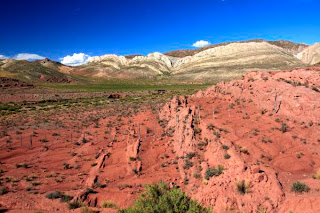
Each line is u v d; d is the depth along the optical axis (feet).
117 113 213.05
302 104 95.55
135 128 133.80
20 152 125.80
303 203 43.47
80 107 273.75
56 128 175.01
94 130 160.97
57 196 70.23
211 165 71.51
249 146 77.61
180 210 37.58
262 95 114.83
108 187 77.00
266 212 44.83
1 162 111.86
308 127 87.25
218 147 73.61
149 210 36.96
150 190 40.42
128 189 73.20
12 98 347.56
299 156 72.64
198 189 58.39
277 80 121.90
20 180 88.58
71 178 90.17
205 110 116.37
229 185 52.21
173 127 118.93
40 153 124.36
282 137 84.28
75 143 138.10
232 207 47.91
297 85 111.75
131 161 94.27
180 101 139.85
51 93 410.93
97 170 93.91
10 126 181.98
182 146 91.20
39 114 233.96
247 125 95.04
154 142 108.88
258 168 52.19
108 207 63.31
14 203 66.28
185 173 74.79
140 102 279.90
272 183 50.11
